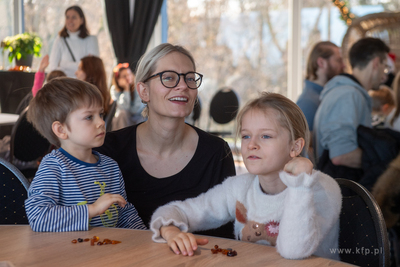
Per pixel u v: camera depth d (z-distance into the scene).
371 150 2.24
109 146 1.52
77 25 5.44
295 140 1.18
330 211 1.05
